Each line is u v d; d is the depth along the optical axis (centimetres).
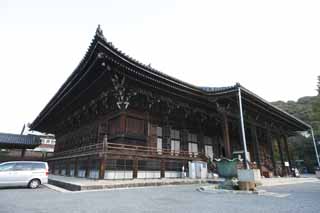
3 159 3400
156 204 823
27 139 3691
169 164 2066
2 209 726
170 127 2375
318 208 754
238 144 3441
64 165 2573
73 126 3075
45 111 3259
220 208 748
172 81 2072
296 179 2659
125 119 1931
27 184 1439
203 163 2216
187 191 1280
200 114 2702
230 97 2392
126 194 1116
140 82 1998
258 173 1714
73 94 2430
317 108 6544
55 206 777
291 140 6272
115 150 1714
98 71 1911
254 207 771
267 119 3447
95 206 775
